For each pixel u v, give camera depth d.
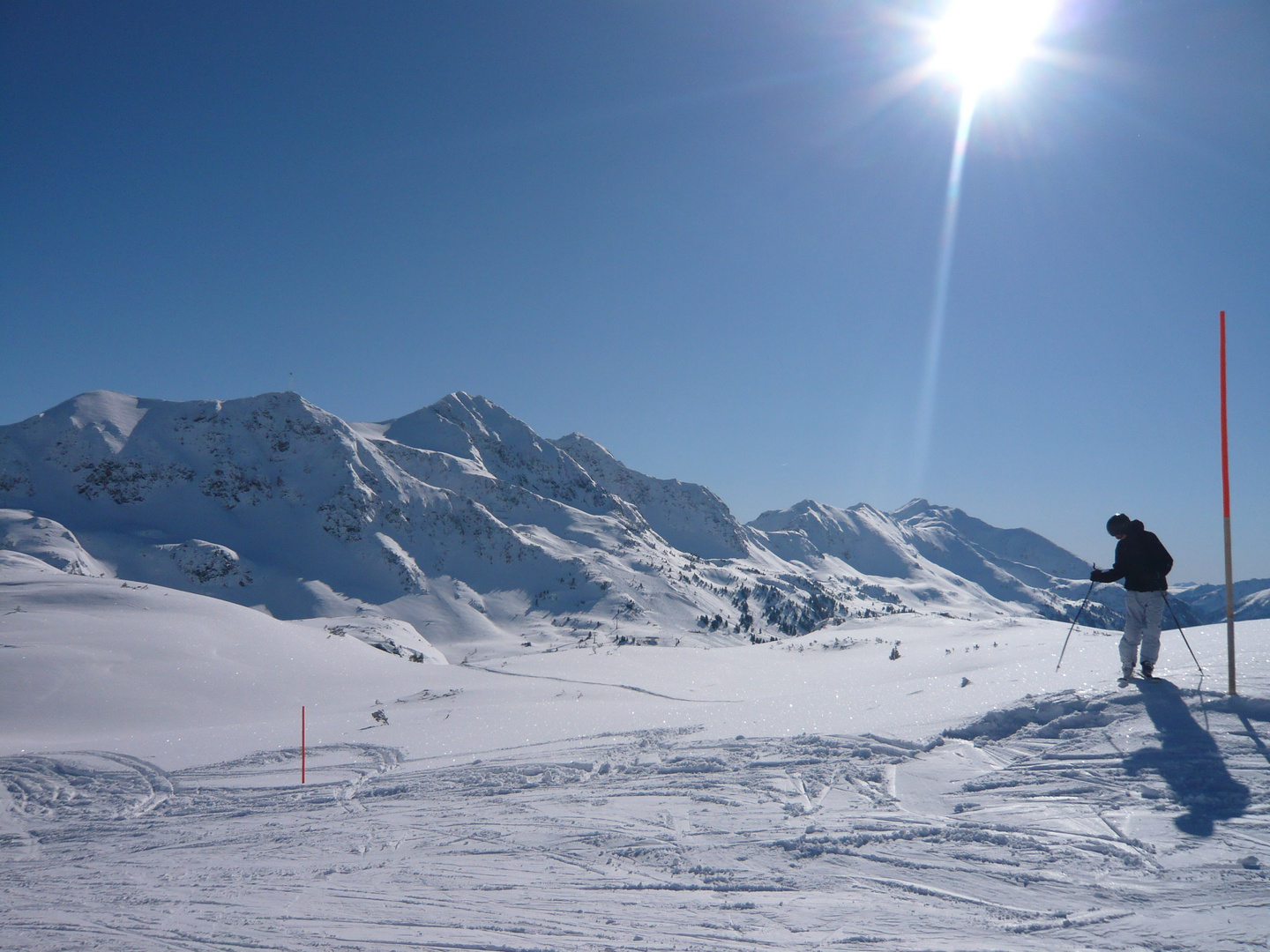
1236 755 5.72
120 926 5.68
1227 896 3.94
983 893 4.41
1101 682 7.90
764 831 6.05
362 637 88.31
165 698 33.59
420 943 4.70
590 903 5.09
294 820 9.56
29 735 27.55
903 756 7.45
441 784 10.33
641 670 49.34
